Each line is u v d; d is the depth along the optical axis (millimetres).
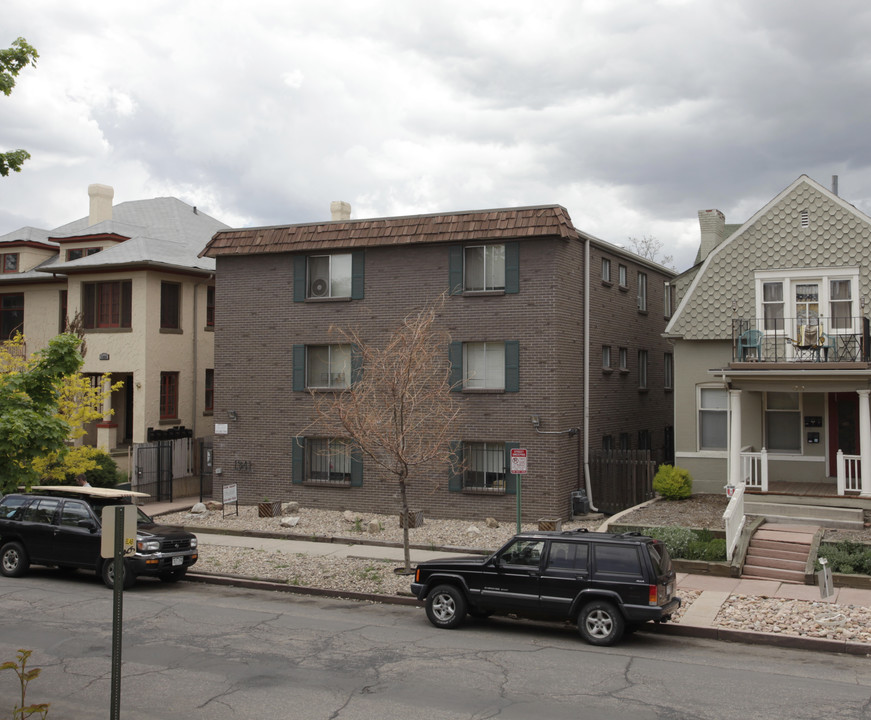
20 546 18375
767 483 20859
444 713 9672
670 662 11859
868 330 20875
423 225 24016
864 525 19031
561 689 10562
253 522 23484
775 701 10094
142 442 28844
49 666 11578
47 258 34656
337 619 14492
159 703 10070
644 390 30922
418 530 22047
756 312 22797
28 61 11016
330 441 25328
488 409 23453
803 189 22375
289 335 25781
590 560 12984
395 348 20438
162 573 17688
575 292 24484
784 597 15211
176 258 30906
